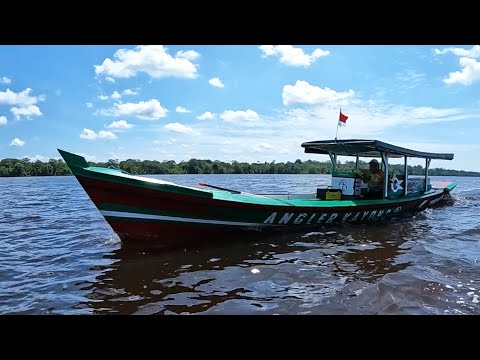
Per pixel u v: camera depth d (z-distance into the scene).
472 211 15.91
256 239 9.10
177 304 5.02
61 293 5.44
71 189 30.62
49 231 10.38
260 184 34.03
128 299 5.20
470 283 5.91
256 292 5.48
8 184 39.81
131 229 7.98
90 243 8.76
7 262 7.13
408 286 5.66
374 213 12.08
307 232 10.03
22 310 4.84
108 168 7.79
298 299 5.21
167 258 7.32
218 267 6.71
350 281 5.98
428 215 14.31
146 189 7.56
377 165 13.12
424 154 14.84
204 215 8.34
